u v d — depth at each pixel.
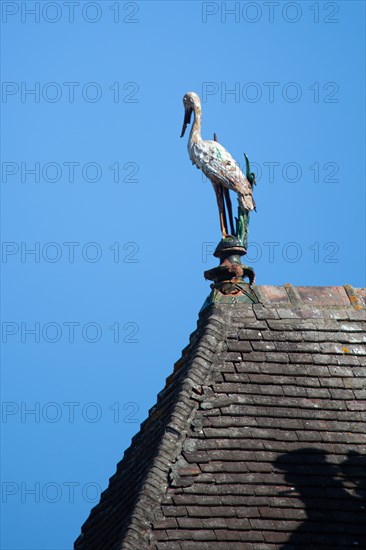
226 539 29.05
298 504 29.67
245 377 31.52
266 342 32.28
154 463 30.00
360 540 29.33
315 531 29.34
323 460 30.36
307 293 33.56
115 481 33.12
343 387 31.67
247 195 33.81
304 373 31.80
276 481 29.95
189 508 29.42
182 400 30.95
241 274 33.44
